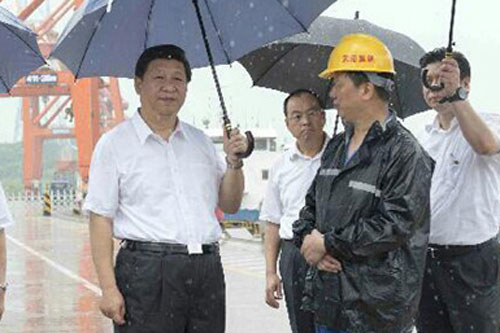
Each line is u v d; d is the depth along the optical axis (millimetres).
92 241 3869
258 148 24125
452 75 3691
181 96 3900
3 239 4434
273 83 4965
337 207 3447
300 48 4742
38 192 71688
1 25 4434
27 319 9938
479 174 4008
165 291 3793
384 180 3348
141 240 3820
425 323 4250
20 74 4742
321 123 4695
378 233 3275
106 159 3859
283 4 4152
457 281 4059
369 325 3352
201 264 3859
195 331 3898
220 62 4359
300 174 4699
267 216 4949
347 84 3492
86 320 9812
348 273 3377
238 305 10562
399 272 3320
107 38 4082
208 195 3979
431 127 4195
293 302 4629
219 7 4148
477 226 4020
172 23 4176
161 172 3869
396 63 4602
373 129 3404
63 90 39406
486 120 4043
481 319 4055
